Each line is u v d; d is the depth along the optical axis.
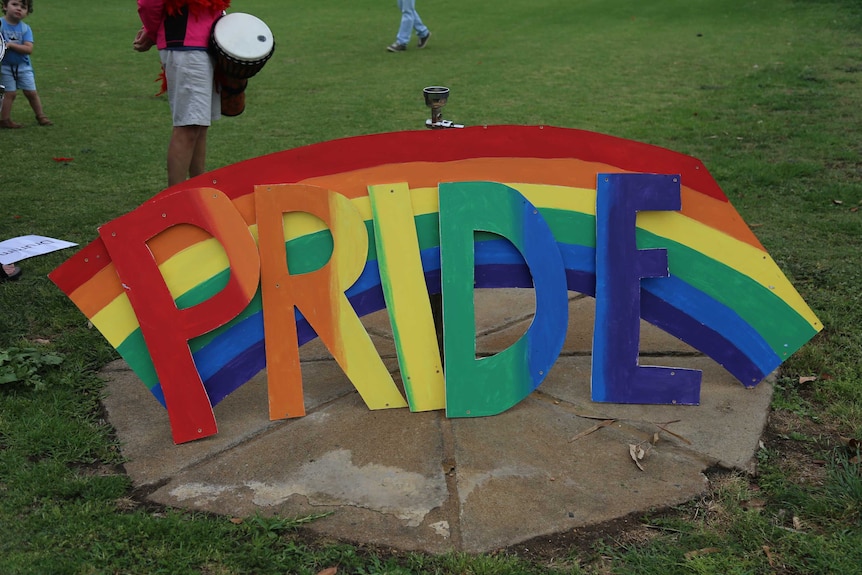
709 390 3.68
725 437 3.31
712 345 3.64
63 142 8.29
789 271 4.88
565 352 4.02
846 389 3.62
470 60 13.08
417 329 3.47
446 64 12.76
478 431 3.36
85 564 2.61
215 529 2.77
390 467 3.13
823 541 2.68
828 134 7.96
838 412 3.47
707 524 2.82
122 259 3.30
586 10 18.72
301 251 3.41
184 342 3.33
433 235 3.48
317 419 3.46
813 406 3.55
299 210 3.37
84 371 3.89
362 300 3.48
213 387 3.41
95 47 14.45
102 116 9.48
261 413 3.52
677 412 3.51
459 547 2.71
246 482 3.05
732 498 2.94
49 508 2.88
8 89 8.64
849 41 13.34
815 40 13.59
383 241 3.44
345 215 3.40
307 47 14.70
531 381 3.50
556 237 3.53
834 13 16.09
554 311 3.50
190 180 3.37
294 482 3.05
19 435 3.30
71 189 6.73
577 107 9.51
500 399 3.46
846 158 7.19
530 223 3.47
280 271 3.39
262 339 3.44
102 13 18.92
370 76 11.87
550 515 2.86
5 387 3.67
